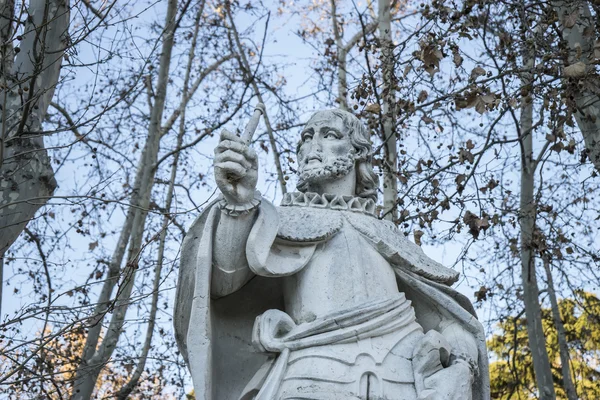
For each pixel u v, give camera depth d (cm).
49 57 702
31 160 677
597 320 980
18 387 767
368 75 973
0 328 667
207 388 371
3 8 689
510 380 1050
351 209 437
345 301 398
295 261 407
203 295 381
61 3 708
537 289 961
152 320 769
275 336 388
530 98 784
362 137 462
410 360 383
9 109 677
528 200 963
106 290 927
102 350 874
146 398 912
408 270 421
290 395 364
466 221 813
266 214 396
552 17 792
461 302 422
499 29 838
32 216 680
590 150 786
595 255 890
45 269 853
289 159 945
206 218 398
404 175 894
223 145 381
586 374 1051
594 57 739
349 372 371
